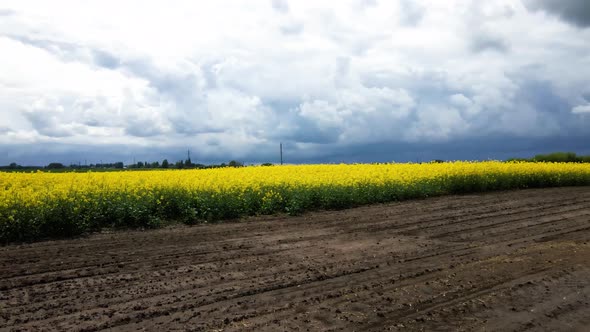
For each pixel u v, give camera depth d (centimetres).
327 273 717
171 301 578
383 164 2923
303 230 1173
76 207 1192
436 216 1401
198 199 1415
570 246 902
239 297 596
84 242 1022
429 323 491
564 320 501
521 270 713
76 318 516
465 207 1628
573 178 2809
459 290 611
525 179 2580
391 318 507
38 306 561
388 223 1273
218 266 770
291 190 1658
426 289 618
